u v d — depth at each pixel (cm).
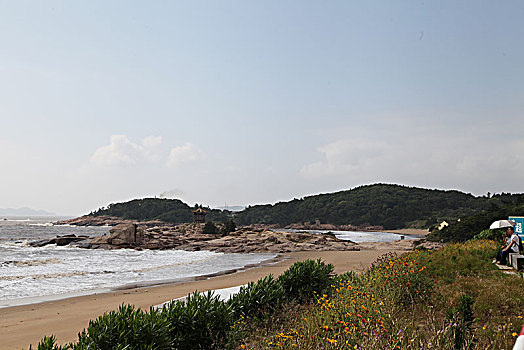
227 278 2262
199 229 6875
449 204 16838
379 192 18875
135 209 19025
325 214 17900
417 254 1677
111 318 621
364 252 4228
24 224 17288
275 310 934
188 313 732
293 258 3662
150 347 584
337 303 823
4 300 1638
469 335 593
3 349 955
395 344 561
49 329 1164
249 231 5981
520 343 210
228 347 716
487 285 1024
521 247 1474
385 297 872
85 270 2700
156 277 2366
